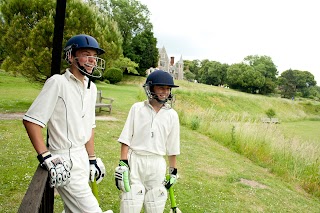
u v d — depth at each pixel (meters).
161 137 2.51
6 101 12.03
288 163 8.03
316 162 7.93
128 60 43.34
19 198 3.69
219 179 5.87
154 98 2.47
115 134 8.21
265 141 9.45
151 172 2.48
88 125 2.04
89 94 2.03
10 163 4.89
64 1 2.14
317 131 21.52
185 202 4.43
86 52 1.91
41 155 1.69
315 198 6.10
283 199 5.41
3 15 10.48
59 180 1.68
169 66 84.06
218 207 4.46
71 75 1.89
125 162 2.42
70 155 1.89
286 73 91.56
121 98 19.14
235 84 81.75
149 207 2.52
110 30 12.23
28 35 10.23
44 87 1.81
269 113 28.91
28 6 10.16
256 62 93.44
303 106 40.06
